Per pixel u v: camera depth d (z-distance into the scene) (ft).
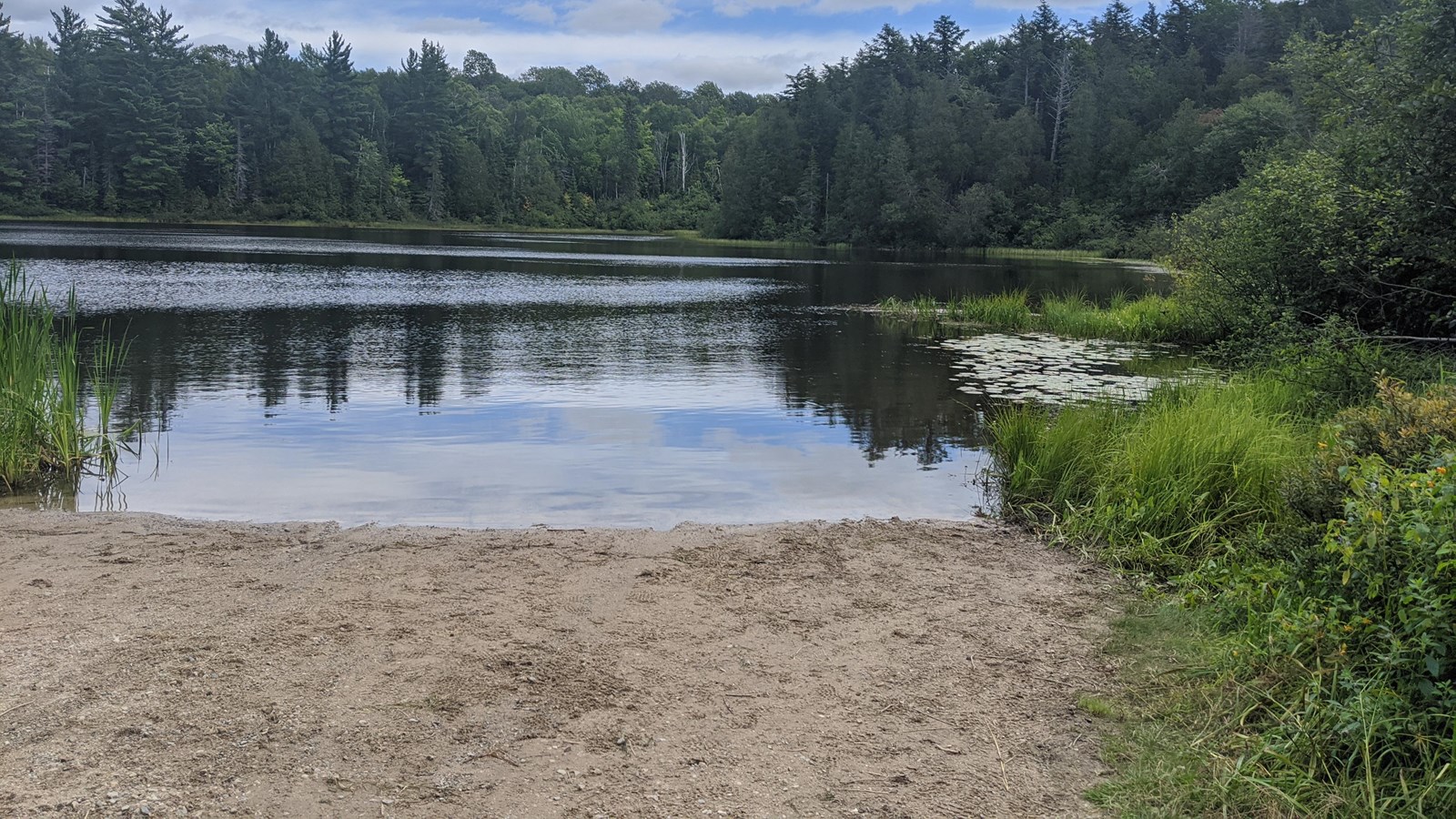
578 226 371.15
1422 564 10.98
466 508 21.34
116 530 18.57
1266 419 23.54
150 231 199.93
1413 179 34.40
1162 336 55.16
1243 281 47.52
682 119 495.82
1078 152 250.78
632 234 353.92
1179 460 20.36
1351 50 39.24
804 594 15.39
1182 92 256.52
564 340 51.98
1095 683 12.34
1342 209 39.17
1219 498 19.63
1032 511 21.45
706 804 9.41
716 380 39.68
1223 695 11.69
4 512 19.92
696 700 11.57
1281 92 216.95
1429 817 9.00
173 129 278.46
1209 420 22.09
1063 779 10.11
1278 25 243.81
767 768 10.11
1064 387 38.52
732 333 56.70
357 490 22.57
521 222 360.48
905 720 11.24
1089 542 18.88
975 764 10.32
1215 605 14.43
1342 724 9.99
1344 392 28.91
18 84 259.60
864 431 30.27
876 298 85.10
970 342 53.67
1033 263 166.71
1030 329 61.16
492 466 25.16
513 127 431.43
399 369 40.73
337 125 325.42
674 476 24.53
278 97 313.12
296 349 45.55
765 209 292.81
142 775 9.57
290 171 297.53
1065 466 22.58
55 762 9.77
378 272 102.37
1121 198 236.22
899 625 14.15
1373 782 9.58
